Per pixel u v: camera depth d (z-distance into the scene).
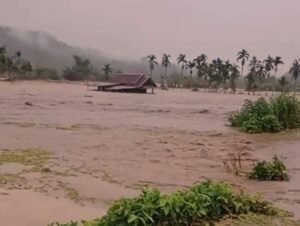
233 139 22.59
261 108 27.11
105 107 44.78
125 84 94.25
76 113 35.91
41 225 8.75
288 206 10.30
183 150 18.62
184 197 8.77
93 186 11.98
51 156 16.27
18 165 14.38
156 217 8.05
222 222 8.64
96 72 178.00
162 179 13.17
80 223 8.70
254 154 18.14
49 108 39.97
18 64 139.12
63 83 127.62
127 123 29.42
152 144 20.00
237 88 170.38
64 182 12.29
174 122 31.14
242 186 12.46
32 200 10.38
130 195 11.23
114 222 7.93
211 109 47.53
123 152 17.64
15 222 8.84
